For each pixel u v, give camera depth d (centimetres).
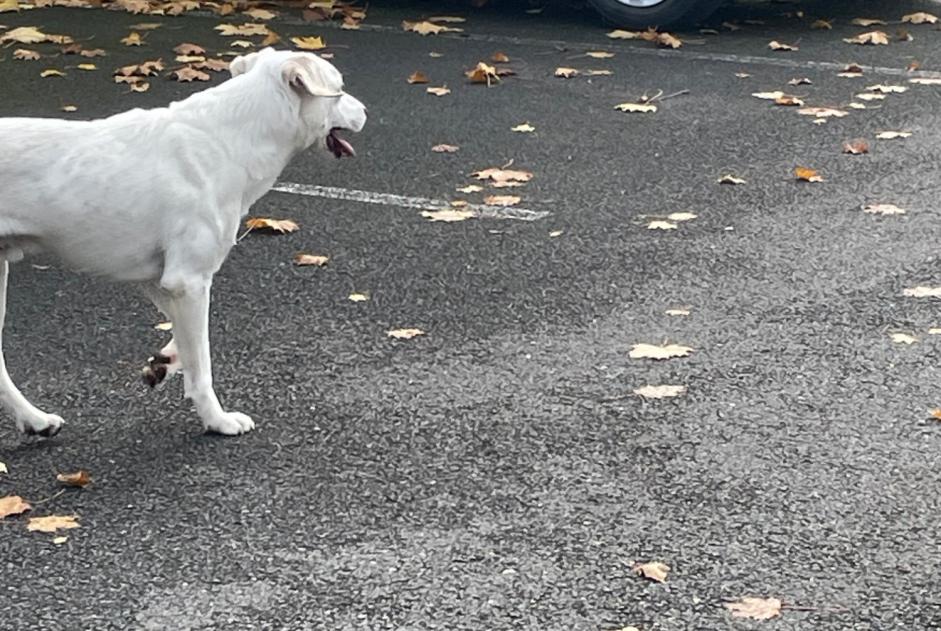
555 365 502
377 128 705
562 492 443
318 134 460
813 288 549
